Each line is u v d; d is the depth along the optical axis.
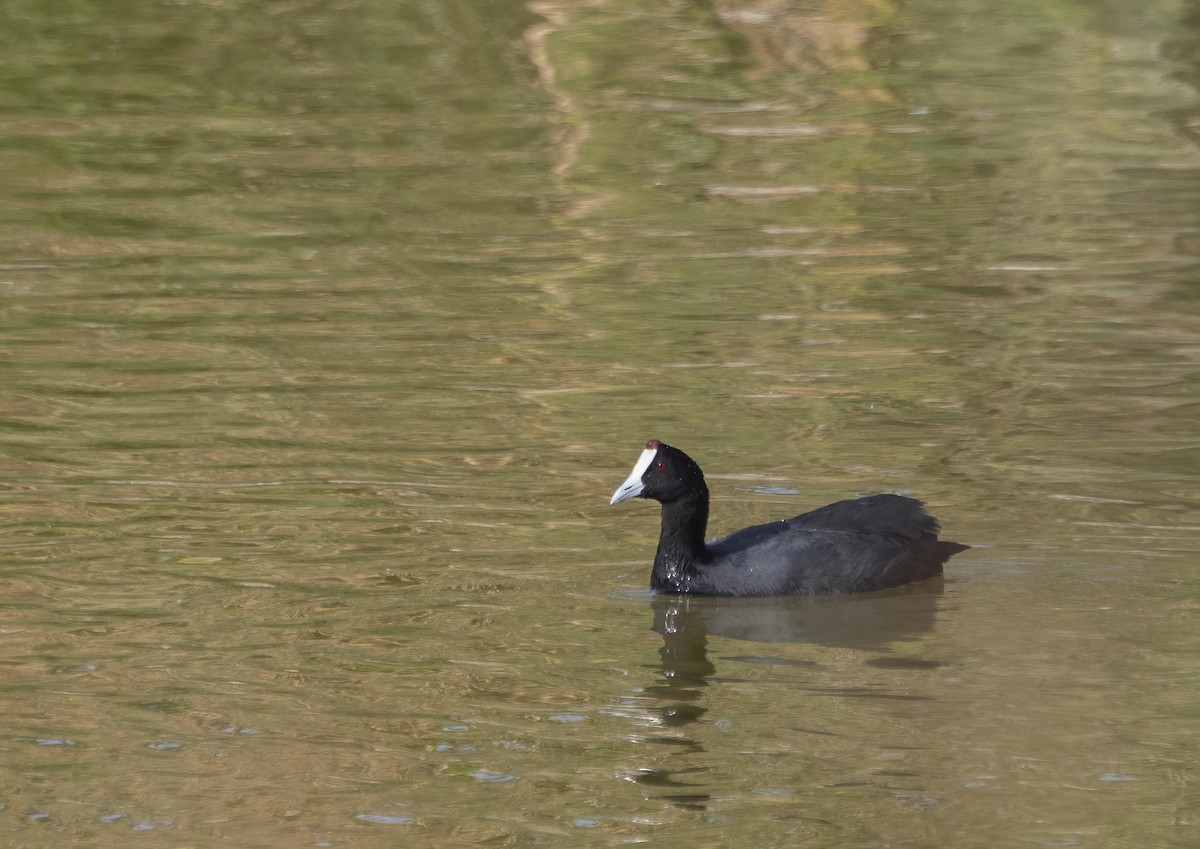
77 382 17.58
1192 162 26.41
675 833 9.60
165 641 12.05
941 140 27.78
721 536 14.17
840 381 17.97
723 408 17.12
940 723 10.87
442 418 16.72
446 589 13.04
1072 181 25.66
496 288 21.00
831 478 15.37
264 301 20.42
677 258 22.28
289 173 25.98
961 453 15.90
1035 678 11.47
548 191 25.28
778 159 26.88
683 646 12.20
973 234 23.27
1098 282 21.22
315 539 13.93
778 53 32.69
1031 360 18.56
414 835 9.59
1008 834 9.53
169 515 14.34
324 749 10.58
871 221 23.91
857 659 11.94
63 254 22.12
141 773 10.26
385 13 34.81
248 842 9.52
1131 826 9.59
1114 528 14.08
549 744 10.65
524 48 32.91
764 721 10.96
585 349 18.88
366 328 19.45
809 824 9.67
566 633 12.42
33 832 9.60
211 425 16.45
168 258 22.03
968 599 12.85
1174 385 17.73
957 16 34.84
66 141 27.34
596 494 15.00
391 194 25.03
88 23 33.94
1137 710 10.95
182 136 27.73
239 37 33.41
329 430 16.38
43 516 14.27
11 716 10.93
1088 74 31.36
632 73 31.52
